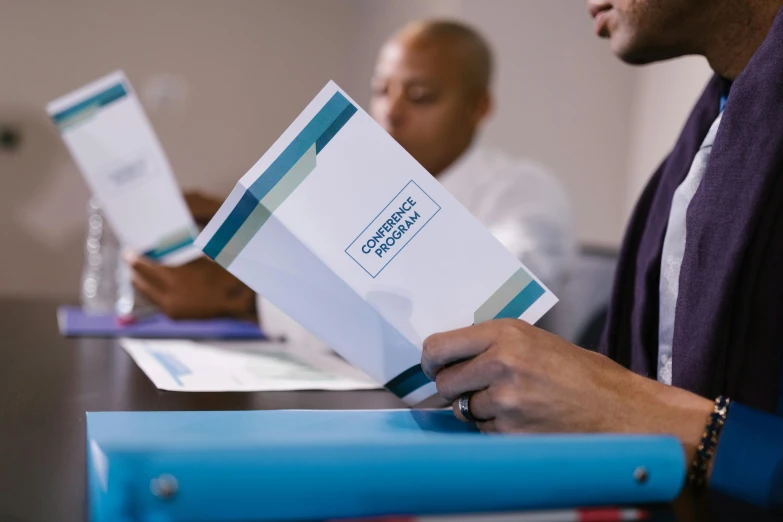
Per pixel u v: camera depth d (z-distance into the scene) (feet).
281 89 13.35
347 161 2.15
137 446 1.30
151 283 5.12
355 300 2.22
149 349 3.82
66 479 1.73
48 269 12.10
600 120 10.54
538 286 2.19
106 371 3.12
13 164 11.94
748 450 1.85
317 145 2.13
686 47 2.93
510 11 10.44
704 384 2.40
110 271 6.42
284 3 13.28
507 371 1.95
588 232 10.61
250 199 2.13
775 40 2.50
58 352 3.60
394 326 2.23
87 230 12.19
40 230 12.06
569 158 10.57
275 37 13.26
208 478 1.28
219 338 4.41
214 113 12.99
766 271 2.40
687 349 2.49
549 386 1.93
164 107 12.71
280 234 2.17
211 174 13.01
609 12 2.96
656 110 9.83
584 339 6.76
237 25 13.04
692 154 3.17
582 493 1.44
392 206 2.17
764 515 1.64
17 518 1.49
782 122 2.42
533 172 7.14
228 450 1.30
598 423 1.93
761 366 2.38
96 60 12.31
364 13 13.30
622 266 3.35
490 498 1.39
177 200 4.08
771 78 2.47
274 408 2.50
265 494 1.30
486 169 7.34
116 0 12.37
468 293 2.20
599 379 1.98
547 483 1.42
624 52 3.01
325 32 13.56
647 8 2.79
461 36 7.22
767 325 2.38
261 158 2.12
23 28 11.94
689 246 2.57
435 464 1.36
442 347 2.06
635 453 1.48
